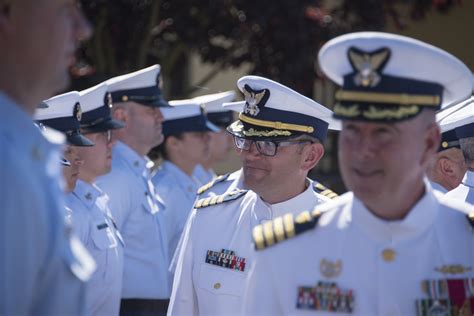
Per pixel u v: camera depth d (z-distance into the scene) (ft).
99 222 49.88
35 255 21.36
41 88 23.07
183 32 91.91
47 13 22.68
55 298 22.35
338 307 27.94
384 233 28.12
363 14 93.66
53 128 47.93
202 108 67.82
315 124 41.86
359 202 28.43
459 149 47.19
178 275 41.91
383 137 27.07
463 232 28.66
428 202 28.35
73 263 22.81
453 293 27.78
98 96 51.83
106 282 49.37
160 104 61.05
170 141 66.95
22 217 20.95
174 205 63.72
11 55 22.62
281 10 87.35
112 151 58.29
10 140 21.52
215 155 78.64
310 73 92.63
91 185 51.01
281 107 41.42
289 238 28.99
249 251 40.11
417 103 27.27
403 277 27.84
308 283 28.45
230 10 91.20
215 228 41.52
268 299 28.86
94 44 94.22
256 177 41.22
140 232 56.39
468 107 44.83
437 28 114.62
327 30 90.99
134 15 93.04
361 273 28.12
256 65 93.56
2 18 22.56
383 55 27.14
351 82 27.73
